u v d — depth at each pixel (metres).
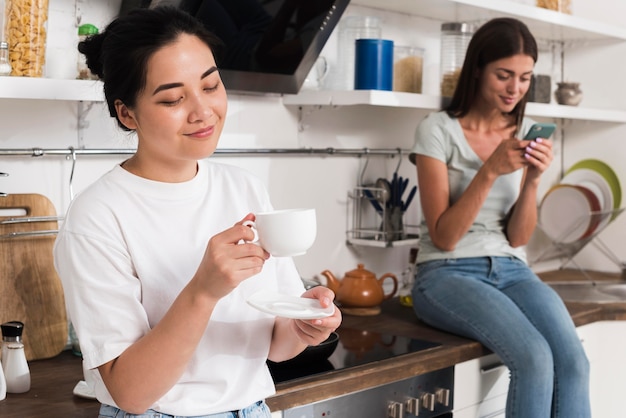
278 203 2.51
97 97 1.83
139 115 1.26
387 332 2.30
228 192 1.41
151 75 1.23
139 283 1.29
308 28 2.22
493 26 2.38
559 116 2.97
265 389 1.41
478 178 2.28
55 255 1.30
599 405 2.72
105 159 2.10
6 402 1.62
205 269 1.19
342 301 2.52
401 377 1.96
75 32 2.01
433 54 2.96
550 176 3.48
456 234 2.31
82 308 1.25
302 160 2.56
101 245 1.25
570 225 3.15
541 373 2.10
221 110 1.28
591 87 3.43
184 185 1.35
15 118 1.93
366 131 2.75
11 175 1.92
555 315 2.24
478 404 2.23
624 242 3.34
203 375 1.32
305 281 2.30
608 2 3.37
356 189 2.71
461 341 2.20
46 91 1.75
